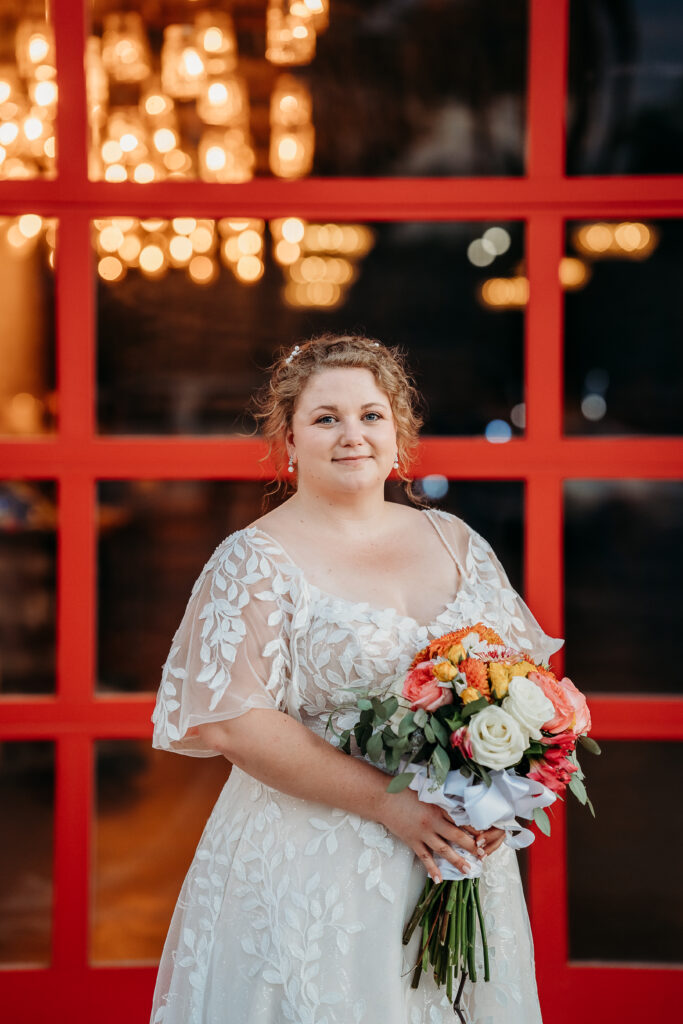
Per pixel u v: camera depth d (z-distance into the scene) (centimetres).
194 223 286
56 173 277
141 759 286
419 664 184
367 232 290
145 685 286
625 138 281
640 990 277
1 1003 277
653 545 285
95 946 284
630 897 285
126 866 285
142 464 282
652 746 284
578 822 286
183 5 288
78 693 279
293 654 193
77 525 280
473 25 288
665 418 285
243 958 191
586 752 285
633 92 281
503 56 288
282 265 294
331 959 184
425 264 291
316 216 282
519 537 285
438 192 279
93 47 285
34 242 283
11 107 279
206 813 287
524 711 174
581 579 286
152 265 289
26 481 282
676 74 280
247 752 187
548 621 280
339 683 192
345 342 208
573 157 282
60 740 279
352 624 192
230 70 289
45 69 279
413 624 197
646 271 284
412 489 284
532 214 278
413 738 188
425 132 288
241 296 295
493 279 289
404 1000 191
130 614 287
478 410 290
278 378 214
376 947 185
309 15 291
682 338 285
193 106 288
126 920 285
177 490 288
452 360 291
